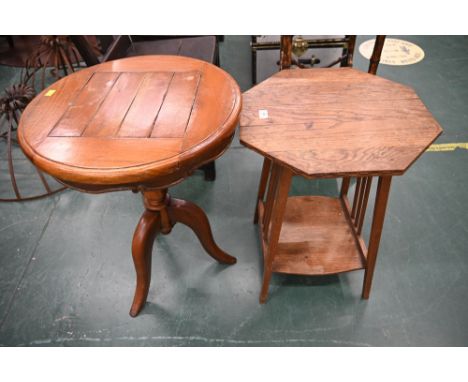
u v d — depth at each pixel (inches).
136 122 42.6
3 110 73.7
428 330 58.2
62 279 66.4
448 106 103.5
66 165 37.1
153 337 58.7
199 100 45.9
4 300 63.4
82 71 53.2
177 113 43.8
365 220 74.2
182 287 65.1
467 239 70.5
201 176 86.7
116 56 81.7
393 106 49.5
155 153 38.2
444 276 65.0
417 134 44.6
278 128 46.3
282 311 61.2
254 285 65.1
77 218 77.4
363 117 47.7
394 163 40.6
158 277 66.6
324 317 60.2
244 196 81.6
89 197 82.1
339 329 58.7
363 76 56.4
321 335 58.2
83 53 81.6
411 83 113.2
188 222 58.7
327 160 41.2
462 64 121.1
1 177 87.6
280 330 59.0
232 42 139.2
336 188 83.1
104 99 46.9
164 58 56.1
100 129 41.9
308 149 42.8
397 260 67.6
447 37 135.9
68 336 58.9
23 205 80.5
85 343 58.1
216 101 45.6
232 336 58.5
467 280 64.3
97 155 38.2
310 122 47.1
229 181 85.4
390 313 60.4
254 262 68.7
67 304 62.9
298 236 64.0
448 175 83.5
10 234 74.2
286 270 58.2
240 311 61.5
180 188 83.7
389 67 120.7
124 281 66.2
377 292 63.1
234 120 42.4
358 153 42.0
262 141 44.1
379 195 47.9
